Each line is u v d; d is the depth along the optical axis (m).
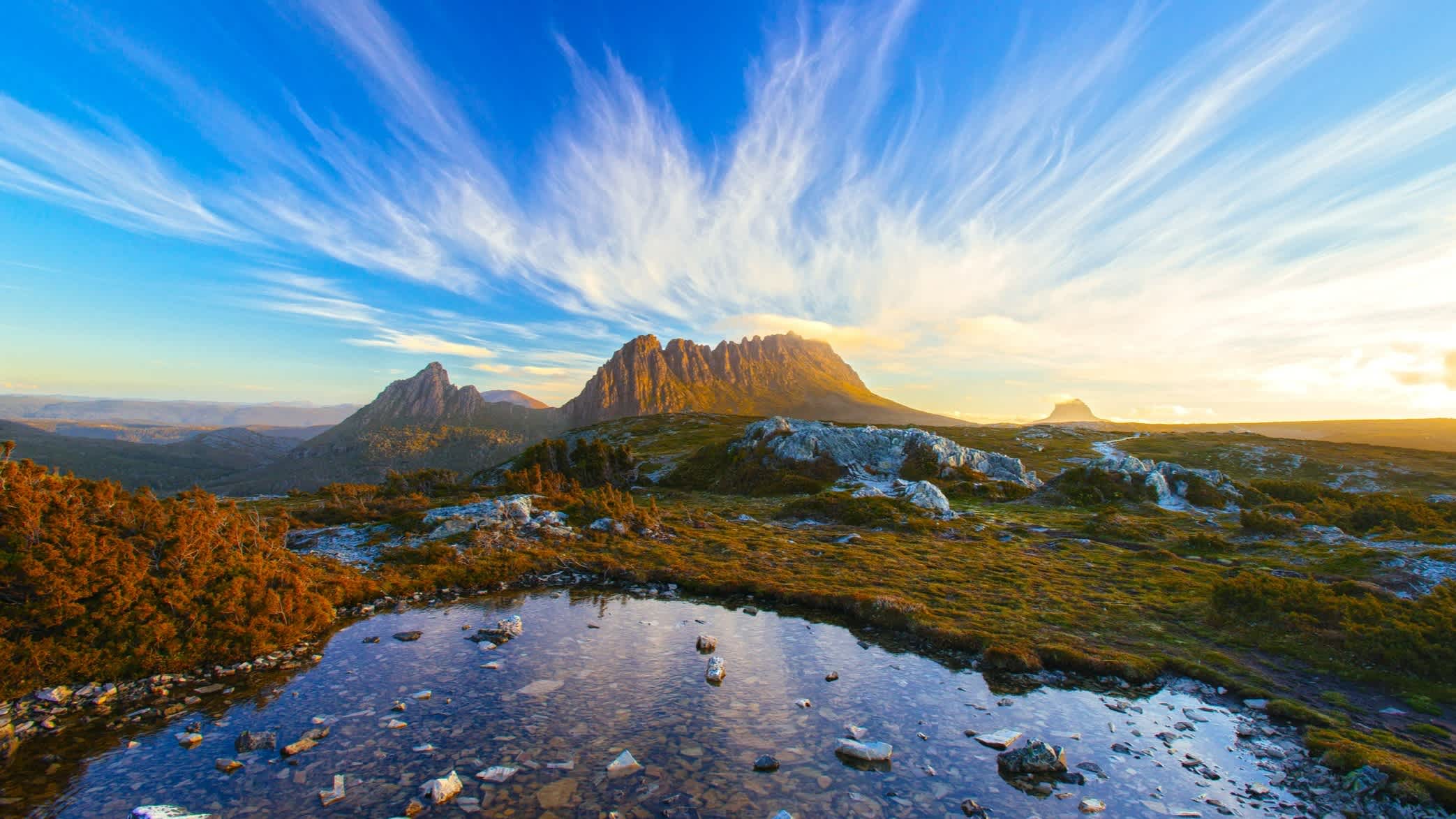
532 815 10.98
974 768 13.23
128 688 16.41
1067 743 14.61
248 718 14.95
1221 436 148.88
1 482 18.03
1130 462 70.38
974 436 157.38
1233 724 15.88
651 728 14.65
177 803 11.25
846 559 34.78
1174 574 31.28
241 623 19.50
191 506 22.30
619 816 11.02
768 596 27.80
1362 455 115.50
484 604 26.44
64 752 13.17
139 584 18.70
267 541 26.48
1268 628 22.03
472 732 14.23
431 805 11.17
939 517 50.28
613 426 187.75
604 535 38.91
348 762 12.80
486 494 56.38
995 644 20.81
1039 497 66.25
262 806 11.20
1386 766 12.59
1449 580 24.09
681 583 29.98
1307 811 11.94
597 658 19.69
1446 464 104.75
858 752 13.47
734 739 14.20
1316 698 17.12
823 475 79.38
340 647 20.39
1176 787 12.70
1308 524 45.31
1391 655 18.61
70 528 18.17
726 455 89.06
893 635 22.91
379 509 49.00
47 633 16.52
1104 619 24.00
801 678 18.36
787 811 11.27
